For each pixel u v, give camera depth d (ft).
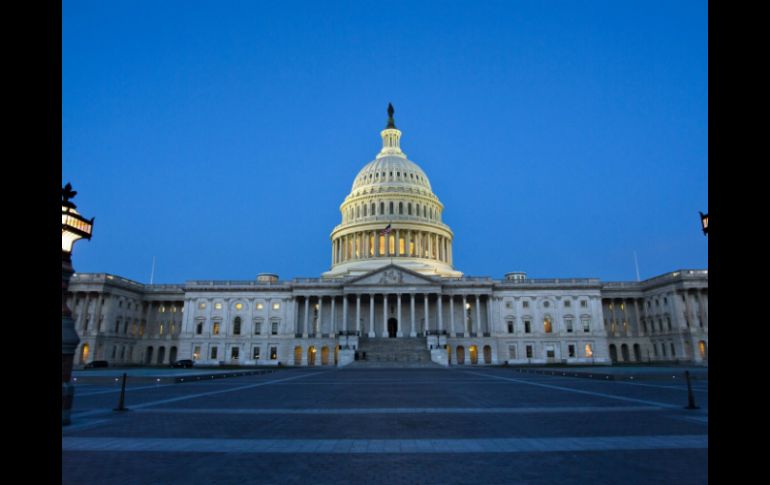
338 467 34.27
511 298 343.67
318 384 121.39
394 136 484.33
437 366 259.80
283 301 348.79
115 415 60.64
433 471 33.14
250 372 180.34
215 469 33.81
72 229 52.39
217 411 64.54
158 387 110.42
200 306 349.20
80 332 312.71
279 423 54.13
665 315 327.47
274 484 30.22
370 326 325.42
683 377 132.87
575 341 335.88
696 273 309.42
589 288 343.87
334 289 343.05
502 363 327.67
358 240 406.82
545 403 73.51
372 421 55.31
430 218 427.74
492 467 34.06
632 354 350.23
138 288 360.69
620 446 40.81
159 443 42.73
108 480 31.01
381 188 421.59
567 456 37.35
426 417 58.39
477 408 67.26
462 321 343.26
